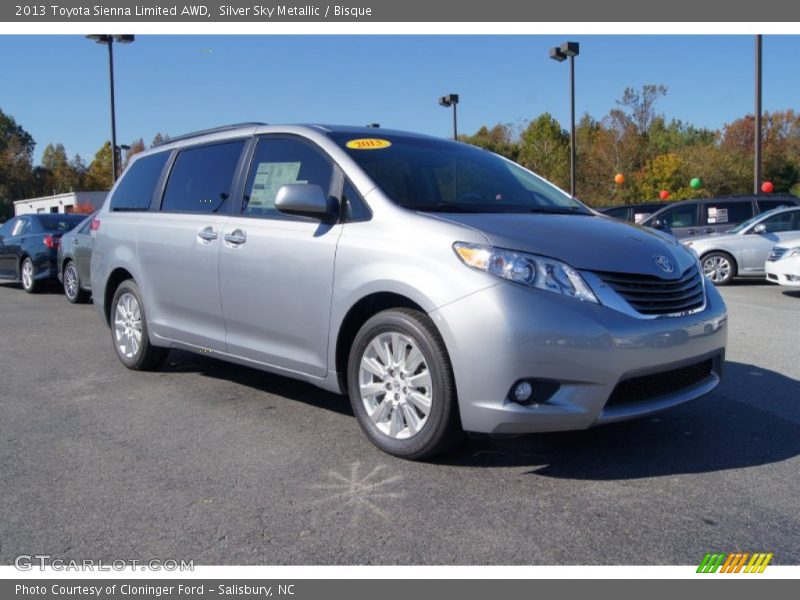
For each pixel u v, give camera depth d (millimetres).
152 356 5801
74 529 3078
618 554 2838
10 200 73188
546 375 3314
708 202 15617
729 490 3426
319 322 4109
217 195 5027
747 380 5492
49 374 5957
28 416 4738
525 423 3336
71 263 11070
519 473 3646
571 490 3438
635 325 3432
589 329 3326
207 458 3904
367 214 3975
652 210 18250
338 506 3273
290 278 4262
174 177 5555
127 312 5945
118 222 5965
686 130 56688
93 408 4906
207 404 4965
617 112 45656
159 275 5402
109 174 77812
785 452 3928
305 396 5156
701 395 3855
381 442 3863
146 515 3205
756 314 9102
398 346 3768
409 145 4668
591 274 3459
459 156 4820
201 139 5461
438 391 3561
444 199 4184
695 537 2967
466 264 3453
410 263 3633
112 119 24359
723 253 13320
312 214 4031
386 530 3045
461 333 3393
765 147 47281
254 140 4930
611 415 3436
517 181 4840
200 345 5090
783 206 14445
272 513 3211
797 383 5391
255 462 3834
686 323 3660
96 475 3674
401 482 3539
